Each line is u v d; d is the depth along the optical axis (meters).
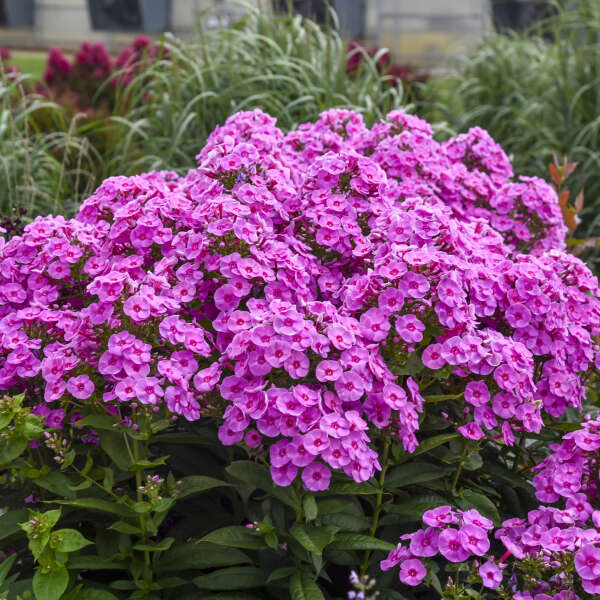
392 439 2.60
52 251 2.83
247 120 3.62
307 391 2.33
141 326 2.51
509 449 3.10
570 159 6.79
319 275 3.02
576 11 7.96
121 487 2.80
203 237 2.75
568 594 2.34
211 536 2.39
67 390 2.52
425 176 3.73
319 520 2.42
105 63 9.27
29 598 2.44
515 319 2.84
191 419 2.43
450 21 12.86
